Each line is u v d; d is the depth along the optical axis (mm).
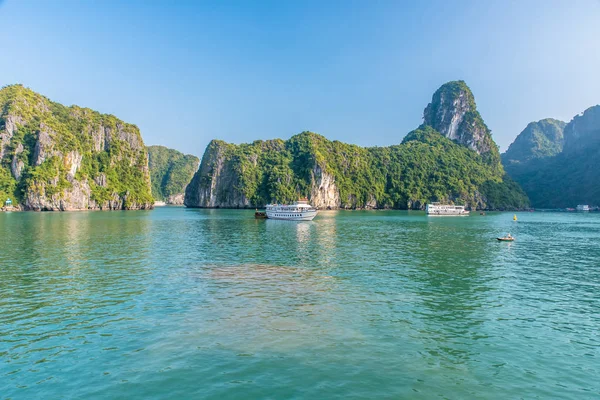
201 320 18406
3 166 146875
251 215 128000
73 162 162125
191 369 13492
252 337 16344
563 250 44219
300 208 102938
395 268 31828
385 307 20719
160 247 43500
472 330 17516
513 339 16547
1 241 47594
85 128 179500
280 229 71062
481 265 33719
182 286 25000
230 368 13578
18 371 13344
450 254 40000
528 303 21938
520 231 71875
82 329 17172
